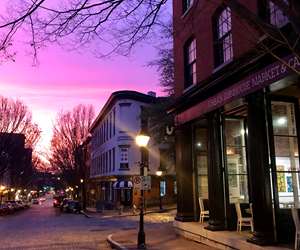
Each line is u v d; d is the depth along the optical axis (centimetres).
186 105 1806
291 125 1348
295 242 1118
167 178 5062
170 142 3928
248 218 1448
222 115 1588
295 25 694
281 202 1287
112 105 5344
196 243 1587
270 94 1315
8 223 3484
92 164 7219
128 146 4969
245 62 1279
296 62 1079
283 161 1314
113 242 1705
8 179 7988
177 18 1945
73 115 6262
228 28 1552
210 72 1644
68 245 1738
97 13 827
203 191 1852
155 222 3028
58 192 13825
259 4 1302
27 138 5738
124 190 4997
